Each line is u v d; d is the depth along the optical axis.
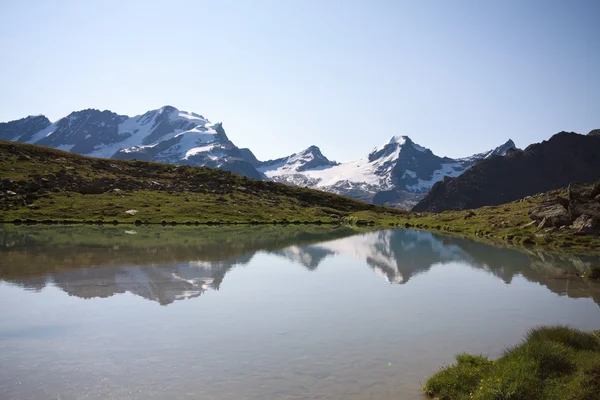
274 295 32.25
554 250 59.97
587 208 70.06
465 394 14.98
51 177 118.69
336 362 18.97
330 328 24.06
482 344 21.53
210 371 17.86
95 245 56.88
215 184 150.75
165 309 27.70
